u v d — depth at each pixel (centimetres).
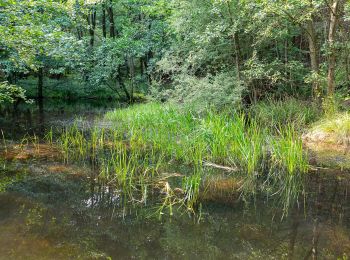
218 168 765
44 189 609
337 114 1014
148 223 487
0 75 1720
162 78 1975
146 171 709
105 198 578
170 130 991
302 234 457
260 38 1242
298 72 1355
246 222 495
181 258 392
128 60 2317
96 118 1475
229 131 846
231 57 1382
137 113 1288
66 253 392
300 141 791
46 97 2170
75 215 504
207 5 1299
